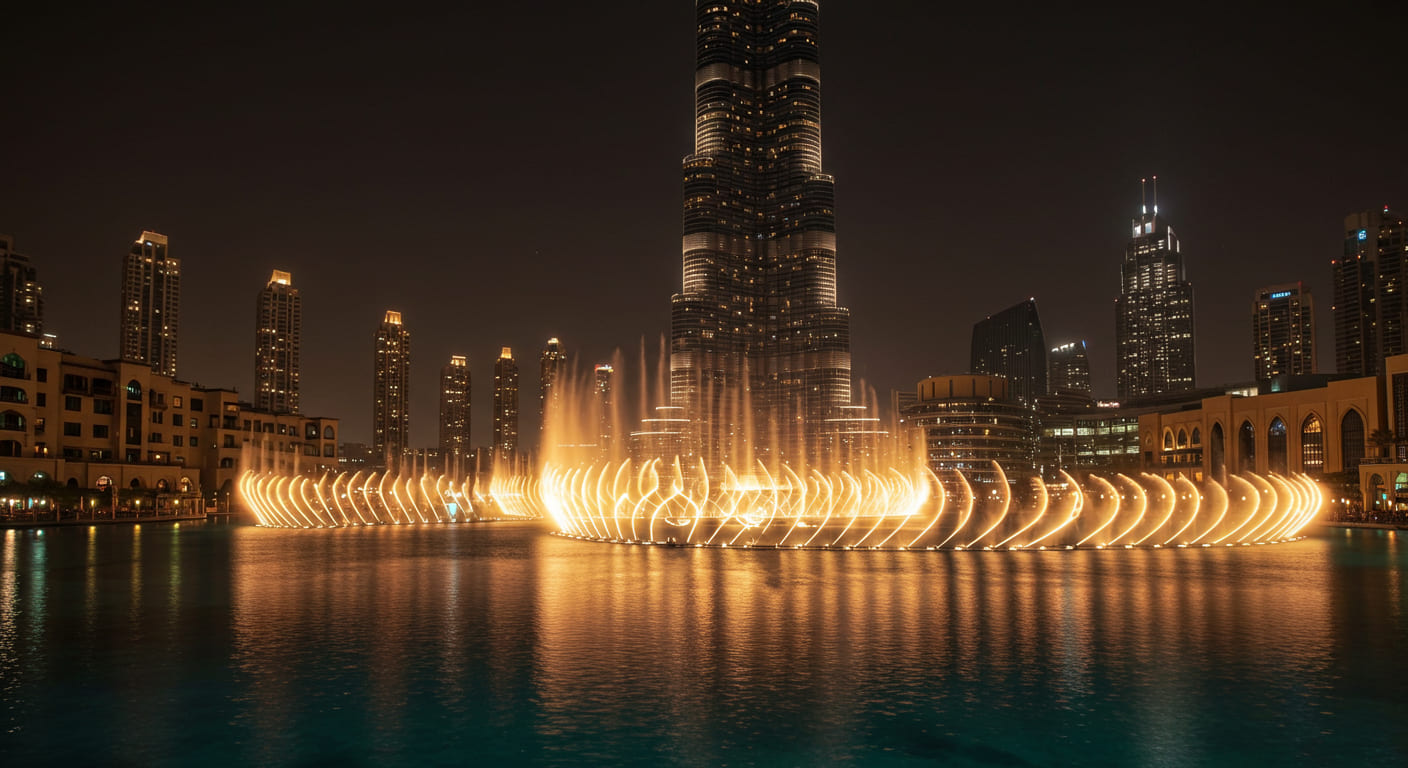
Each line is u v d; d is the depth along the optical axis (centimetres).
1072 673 2992
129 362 14562
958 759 2172
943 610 4300
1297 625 3903
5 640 3544
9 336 12588
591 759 2167
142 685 2831
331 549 8200
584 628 3794
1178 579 5700
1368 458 15112
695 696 2698
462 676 2938
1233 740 2317
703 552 7925
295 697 2689
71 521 11756
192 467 16288
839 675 2958
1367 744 2288
